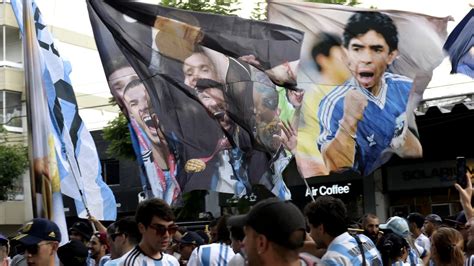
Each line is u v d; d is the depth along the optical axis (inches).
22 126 1229.1
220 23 343.3
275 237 130.8
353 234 213.6
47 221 207.8
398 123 384.5
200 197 799.7
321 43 374.6
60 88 354.9
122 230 269.0
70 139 345.1
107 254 336.8
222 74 341.7
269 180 346.3
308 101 369.4
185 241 346.6
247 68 345.7
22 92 1230.9
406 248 292.7
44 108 329.4
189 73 338.3
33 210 322.7
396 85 384.8
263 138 346.6
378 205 887.1
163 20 336.8
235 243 221.1
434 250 254.8
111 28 335.3
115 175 1162.0
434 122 799.7
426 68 387.9
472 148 809.5
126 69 337.1
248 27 348.8
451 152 826.2
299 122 364.2
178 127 337.1
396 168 877.8
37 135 326.6
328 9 376.8
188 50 339.0
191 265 276.2
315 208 204.4
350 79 376.8
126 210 1143.0
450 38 412.5
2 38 1231.5
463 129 805.9
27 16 334.3
